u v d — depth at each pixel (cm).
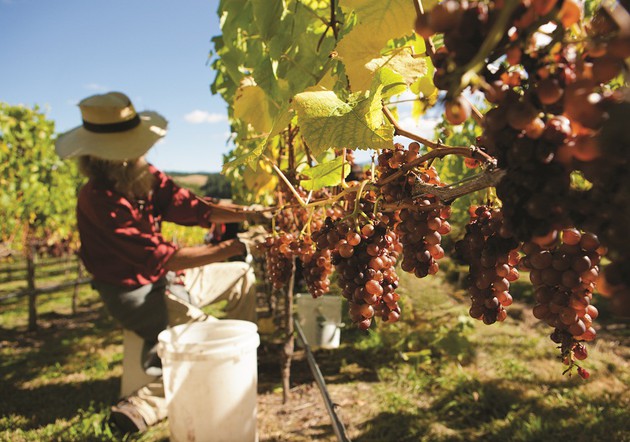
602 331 640
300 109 123
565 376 467
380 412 406
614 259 55
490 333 623
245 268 489
